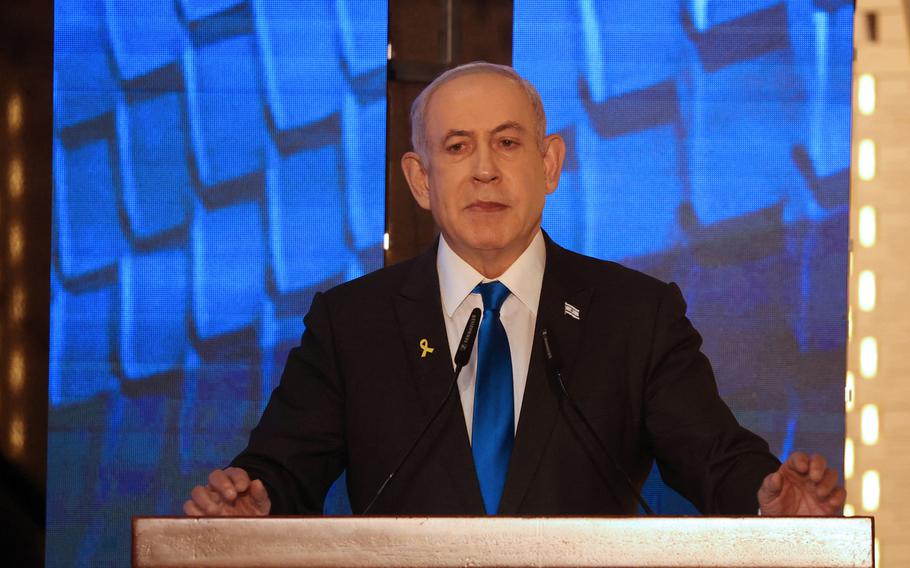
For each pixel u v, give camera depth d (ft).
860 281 34.96
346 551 13.17
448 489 21.07
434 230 35.06
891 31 35.09
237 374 34.78
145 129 34.86
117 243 34.76
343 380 22.84
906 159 34.99
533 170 22.49
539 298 22.80
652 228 34.96
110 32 34.91
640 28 35.24
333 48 35.12
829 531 13.04
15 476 34.55
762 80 35.09
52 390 34.60
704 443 21.43
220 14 35.06
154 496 34.71
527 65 35.24
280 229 34.91
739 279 34.86
